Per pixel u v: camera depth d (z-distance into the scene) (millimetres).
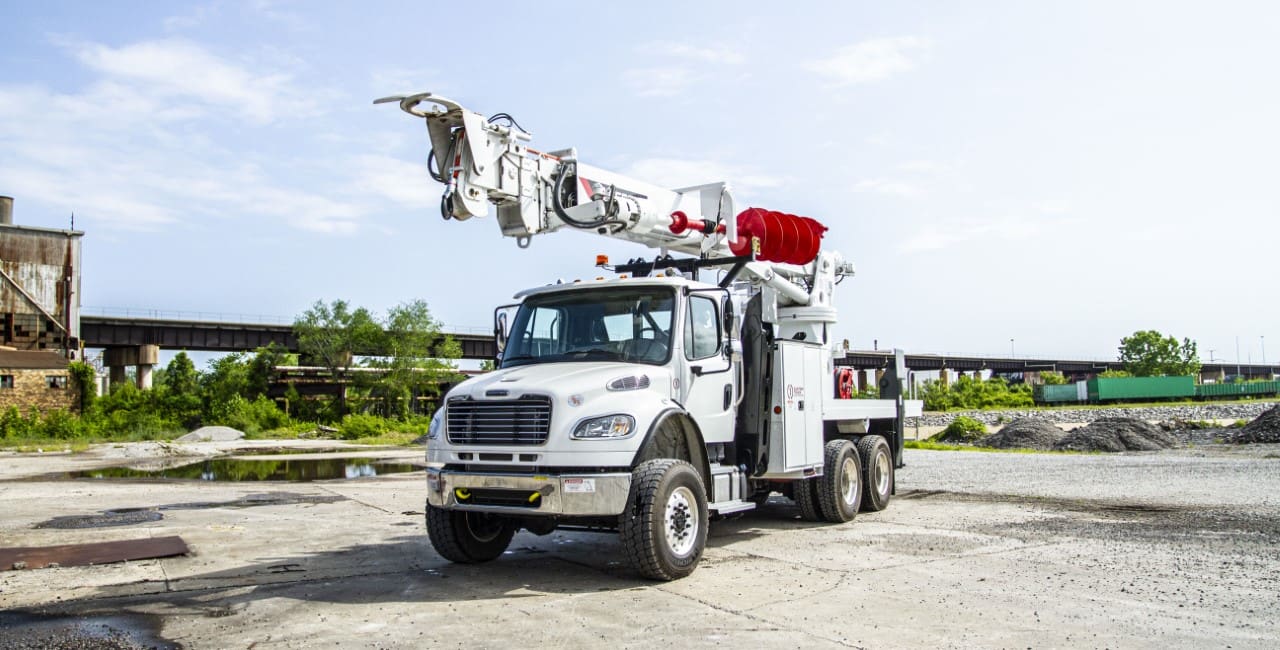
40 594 6723
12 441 36594
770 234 9977
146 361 61906
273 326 66938
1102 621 5594
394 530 10242
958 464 19562
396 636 5430
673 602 6270
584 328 8320
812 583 6879
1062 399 80375
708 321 8445
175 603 6398
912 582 6871
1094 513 10844
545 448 6840
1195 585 6660
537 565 7965
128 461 25641
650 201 8914
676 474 7098
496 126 7582
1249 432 27750
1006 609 5941
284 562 8125
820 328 11969
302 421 57156
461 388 7523
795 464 9211
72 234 42312
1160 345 104000
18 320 40656
